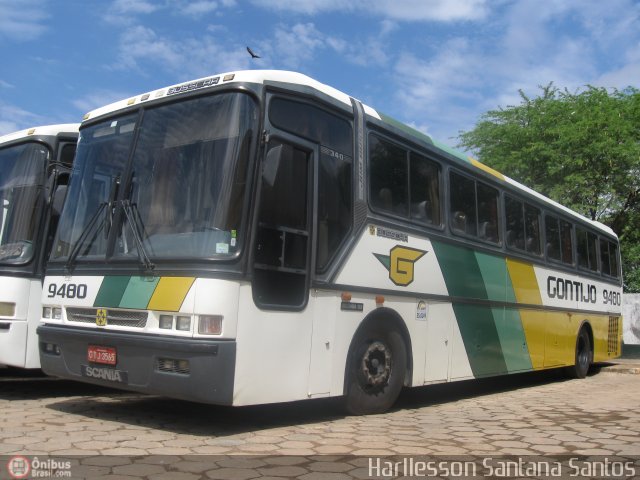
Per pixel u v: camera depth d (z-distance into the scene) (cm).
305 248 623
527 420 738
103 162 675
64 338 632
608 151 2225
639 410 834
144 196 618
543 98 2600
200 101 616
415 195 804
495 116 2605
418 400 912
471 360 901
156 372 556
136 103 668
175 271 560
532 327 1101
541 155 2381
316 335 627
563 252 1270
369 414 718
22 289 750
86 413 668
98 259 626
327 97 673
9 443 521
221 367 532
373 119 743
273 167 579
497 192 1019
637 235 2452
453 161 898
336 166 673
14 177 802
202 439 557
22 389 838
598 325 1444
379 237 724
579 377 1348
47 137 798
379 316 721
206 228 566
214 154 587
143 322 575
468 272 902
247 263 557
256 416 681
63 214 694
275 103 608
